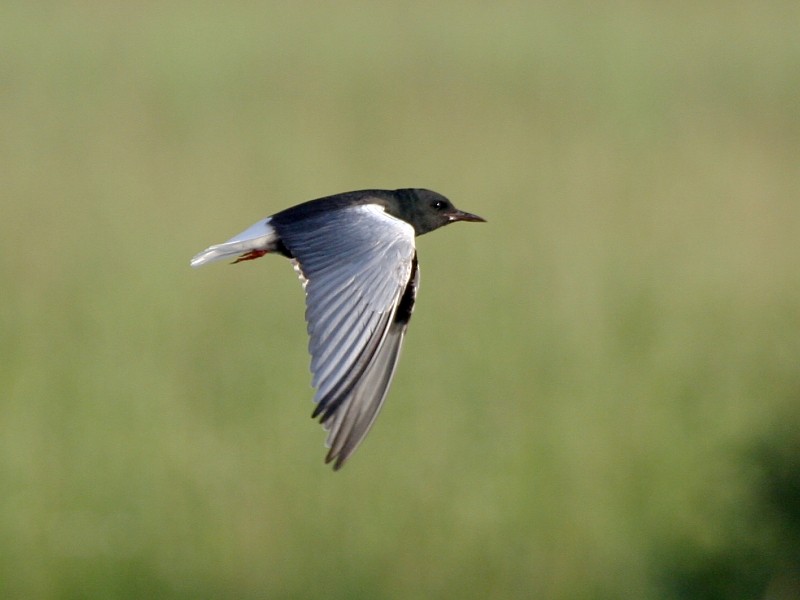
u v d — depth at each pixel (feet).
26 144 80.53
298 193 72.33
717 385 48.78
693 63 114.21
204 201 70.49
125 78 100.83
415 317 54.80
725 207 73.77
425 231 31.35
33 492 41.39
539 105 95.55
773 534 30.42
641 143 86.22
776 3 143.23
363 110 91.61
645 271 63.26
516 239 66.69
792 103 99.66
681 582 32.99
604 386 48.29
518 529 40.47
